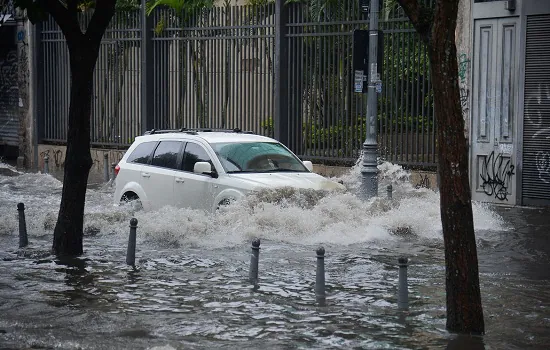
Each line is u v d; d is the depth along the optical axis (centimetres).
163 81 2936
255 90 2691
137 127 3009
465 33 2228
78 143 1534
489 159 2192
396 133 2355
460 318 1031
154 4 2845
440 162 1012
